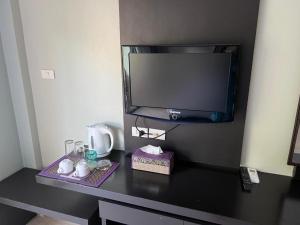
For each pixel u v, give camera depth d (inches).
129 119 67.7
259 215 46.3
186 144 64.4
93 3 64.4
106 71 68.9
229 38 54.4
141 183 56.2
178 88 55.3
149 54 55.1
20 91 77.7
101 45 67.1
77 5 66.0
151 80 56.8
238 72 53.4
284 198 51.5
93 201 69.4
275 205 49.3
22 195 71.4
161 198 50.7
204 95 54.0
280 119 56.9
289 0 50.0
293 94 54.6
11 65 75.8
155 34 59.5
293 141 54.8
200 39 56.5
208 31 55.5
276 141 58.6
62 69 73.5
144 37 60.6
